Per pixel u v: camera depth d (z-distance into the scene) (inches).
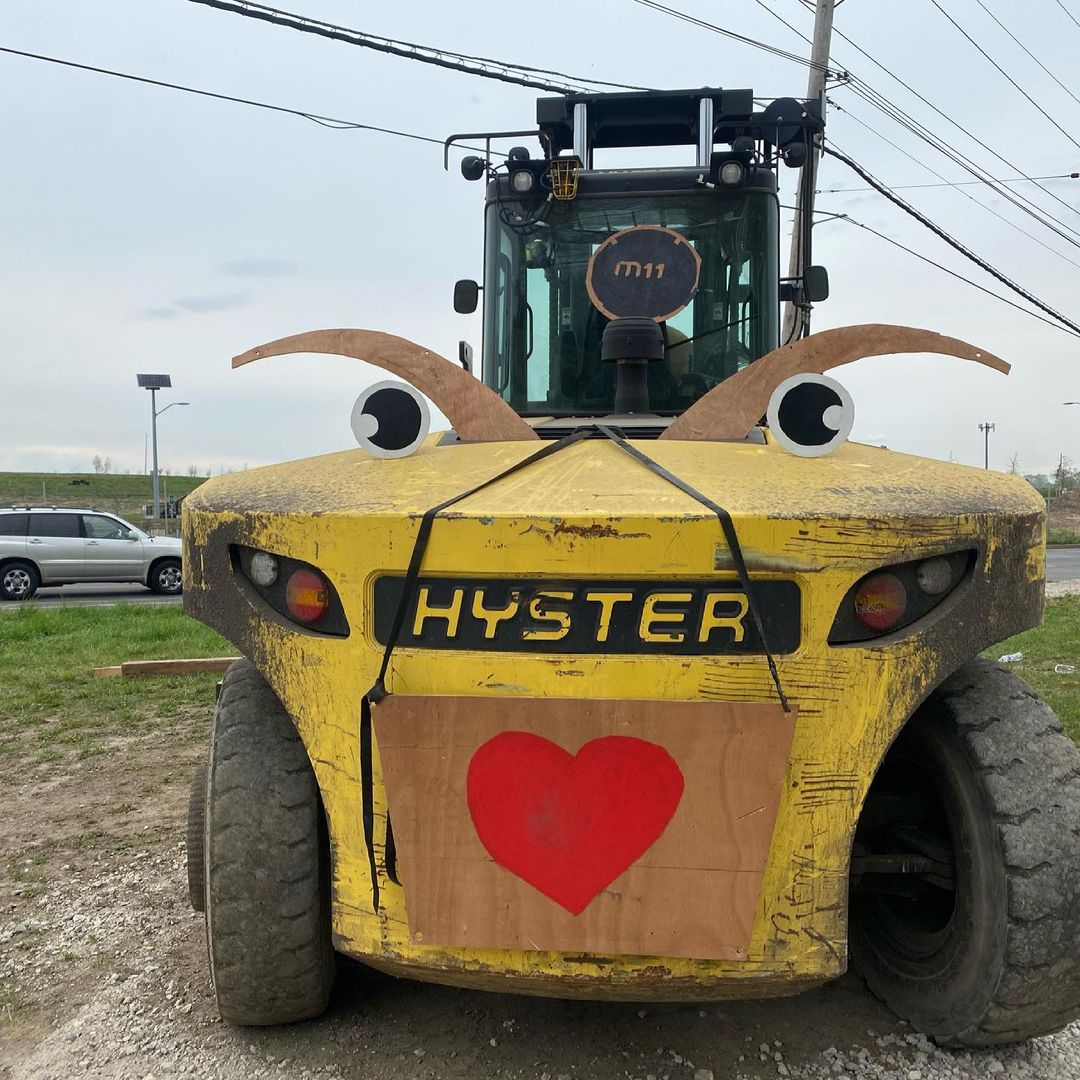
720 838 80.5
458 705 80.7
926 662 82.5
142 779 204.8
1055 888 87.7
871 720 81.8
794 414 96.7
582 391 158.2
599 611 80.3
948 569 83.3
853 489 86.0
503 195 161.5
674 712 78.9
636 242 134.6
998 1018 91.8
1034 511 87.0
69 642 407.5
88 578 725.9
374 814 85.4
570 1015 109.0
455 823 82.7
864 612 81.5
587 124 182.4
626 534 78.7
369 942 88.0
